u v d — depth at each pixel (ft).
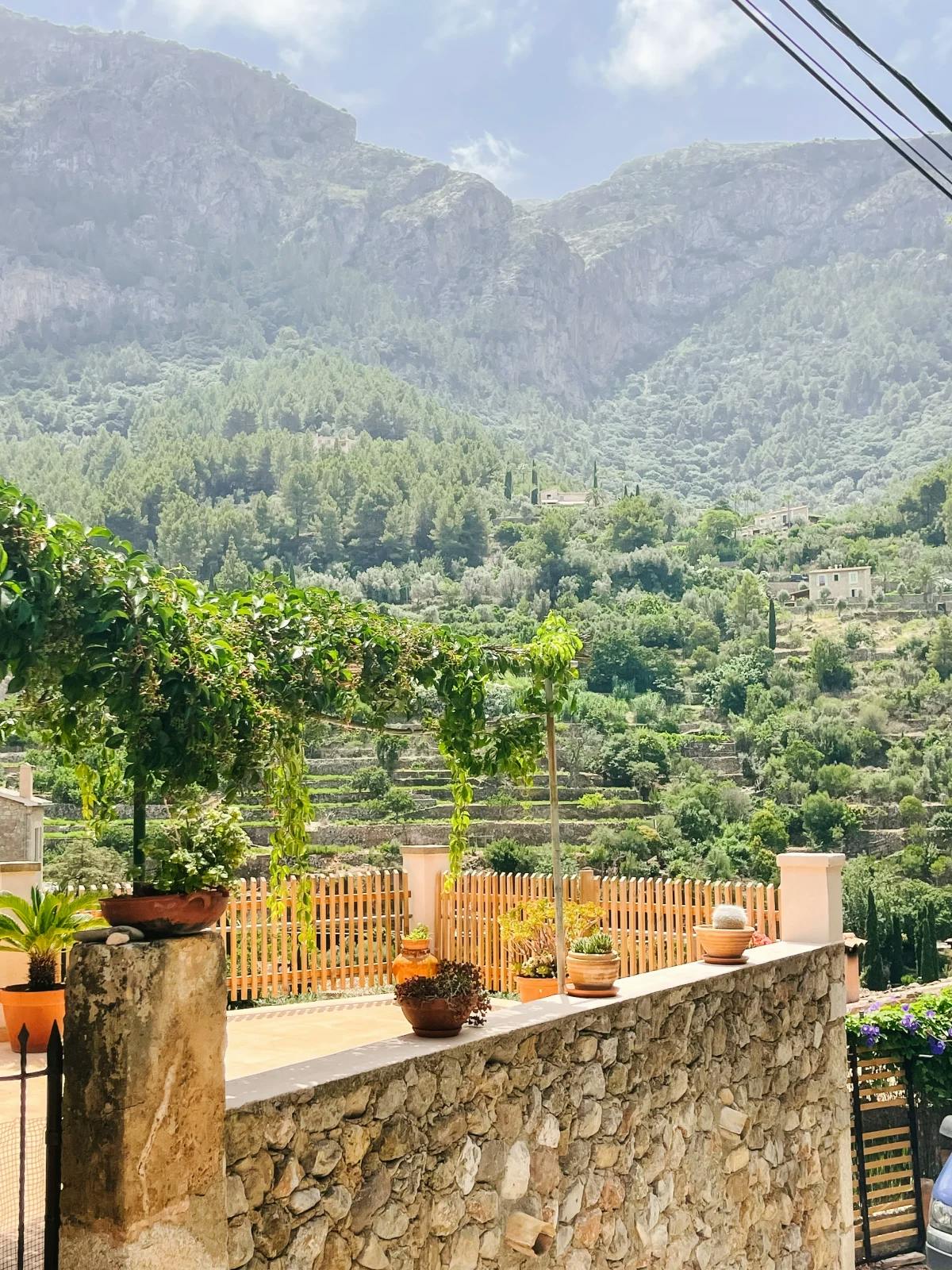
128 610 12.78
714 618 363.76
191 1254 10.94
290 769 16.99
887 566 417.69
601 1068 17.63
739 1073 21.27
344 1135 13.03
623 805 223.10
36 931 22.48
